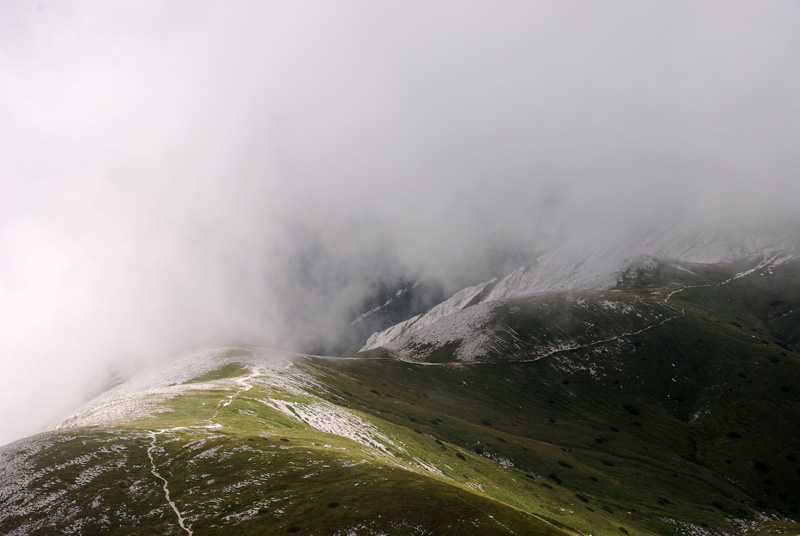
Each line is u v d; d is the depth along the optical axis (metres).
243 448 70.56
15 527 49.88
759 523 133.88
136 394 132.50
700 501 142.12
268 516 51.50
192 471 62.91
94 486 58.06
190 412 102.88
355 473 61.50
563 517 103.38
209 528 49.69
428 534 47.16
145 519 51.72
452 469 107.38
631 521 119.75
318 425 107.88
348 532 48.03
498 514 51.28
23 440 69.88
